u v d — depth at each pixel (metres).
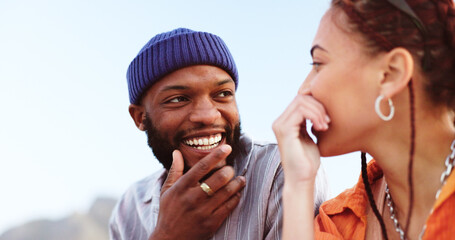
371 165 1.37
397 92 1.04
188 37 1.79
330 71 1.13
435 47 1.04
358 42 1.09
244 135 1.99
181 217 1.69
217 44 1.82
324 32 1.15
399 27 1.04
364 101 1.10
